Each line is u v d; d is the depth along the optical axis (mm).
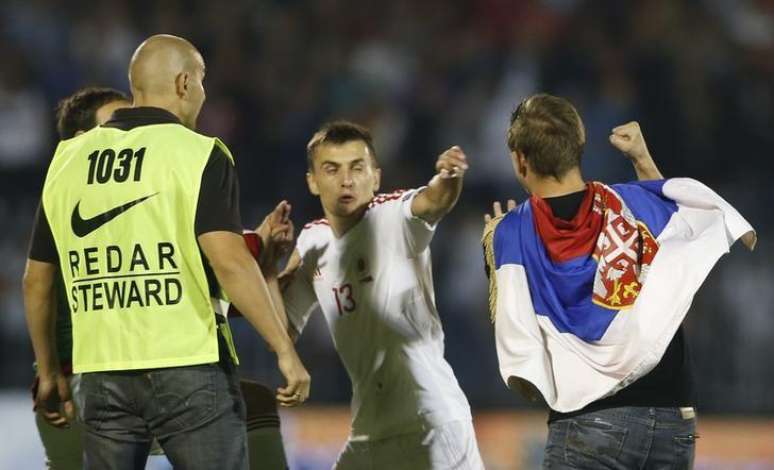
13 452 36594
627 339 17000
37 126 48094
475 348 43344
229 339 18109
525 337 17391
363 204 20703
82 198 17984
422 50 53469
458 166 18625
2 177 46531
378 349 20984
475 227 45219
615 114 50531
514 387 17750
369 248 20781
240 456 17797
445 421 20906
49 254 18734
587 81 51875
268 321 17422
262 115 50656
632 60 52406
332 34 53656
